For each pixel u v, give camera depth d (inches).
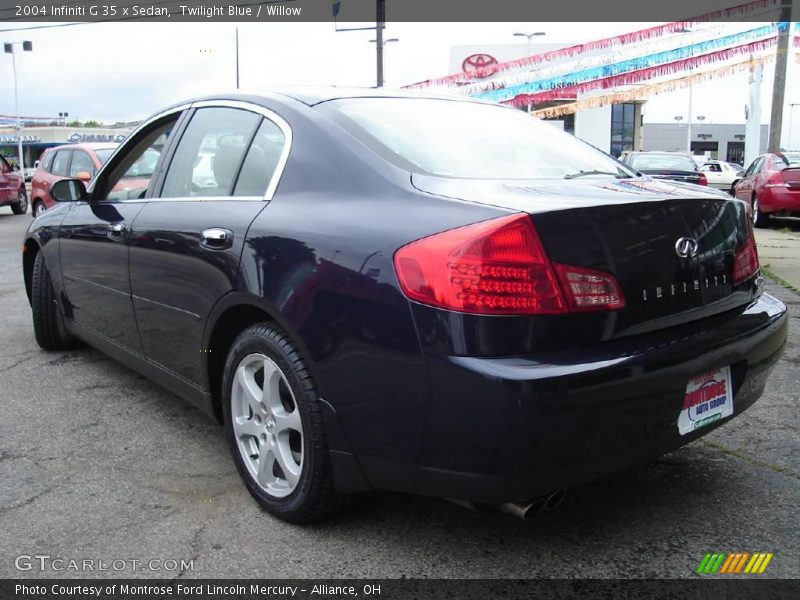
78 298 163.0
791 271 299.7
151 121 147.3
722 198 101.0
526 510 85.0
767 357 101.8
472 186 94.1
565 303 80.7
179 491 113.8
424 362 80.9
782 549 95.3
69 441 134.0
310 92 119.3
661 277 88.6
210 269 110.0
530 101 714.2
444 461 82.0
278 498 103.2
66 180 157.5
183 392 126.5
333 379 90.3
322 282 90.9
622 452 83.5
